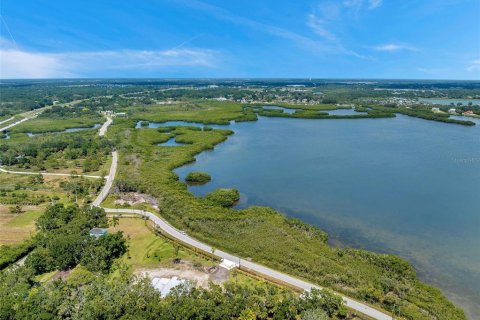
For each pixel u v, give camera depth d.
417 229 105.38
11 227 108.62
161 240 98.31
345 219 112.50
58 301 67.81
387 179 147.50
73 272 83.62
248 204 125.75
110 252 88.44
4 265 86.69
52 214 108.81
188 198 124.00
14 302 67.38
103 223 106.62
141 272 82.75
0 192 136.00
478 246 95.62
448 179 146.38
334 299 67.44
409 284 77.25
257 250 90.50
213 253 90.06
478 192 132.25
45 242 93.12
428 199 126.75
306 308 66.50
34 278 80.88
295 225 104.94
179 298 68.06
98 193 136.88
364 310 69.19
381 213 116.06
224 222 105.94
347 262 85.69
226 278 80.25
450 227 106.31
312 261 85.00
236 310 66.06
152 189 135.38
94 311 64.44
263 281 78.56
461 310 69.62
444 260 89.44
